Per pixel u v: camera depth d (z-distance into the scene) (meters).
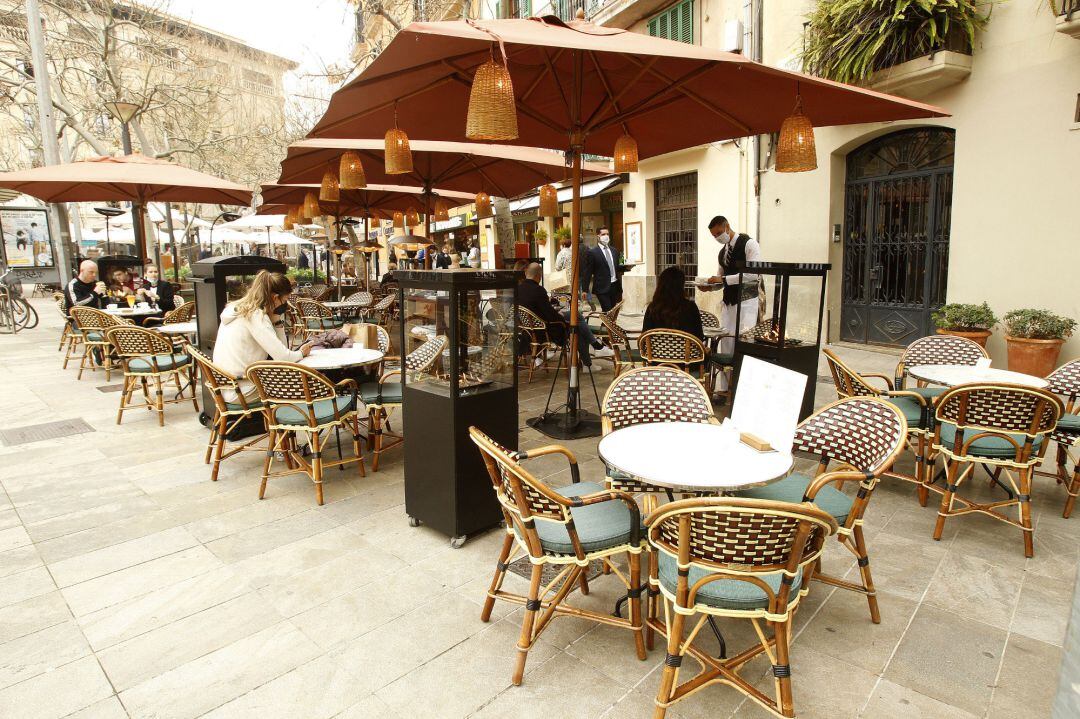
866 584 2.63
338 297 10.80
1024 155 6.07
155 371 5.70
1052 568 3.06
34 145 17.11
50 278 13.60
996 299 6.41
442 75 3.44
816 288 4.58
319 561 3.25
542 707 2.20
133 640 2.60
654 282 12.02
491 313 3.28
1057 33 5.73
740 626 2.66
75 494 4.13
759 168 8.88
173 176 7.59
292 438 4.57
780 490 2.74
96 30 13.34
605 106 4.42
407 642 2.58
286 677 2.37
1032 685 2.26
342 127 4.35
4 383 7.61
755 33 8.69
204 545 3.43
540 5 13.61
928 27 6.26
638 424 3.11
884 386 6.47
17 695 2.27
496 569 2.90
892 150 7.53
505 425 3.44
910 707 2.17
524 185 8.18
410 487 3.57
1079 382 3.90
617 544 2.39
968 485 4.08
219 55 20.34
